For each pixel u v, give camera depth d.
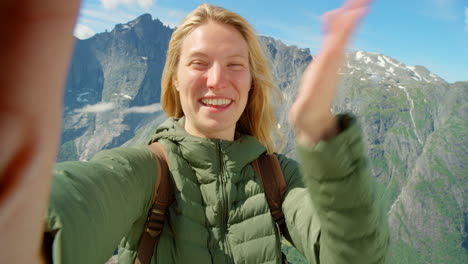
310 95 0.13
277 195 0.45
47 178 0.05
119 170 0.30
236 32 0.49
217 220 0.42
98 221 0.20
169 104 0.58
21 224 0.05
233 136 0.51
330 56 0.11
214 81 0.45
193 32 0.48
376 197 0.18
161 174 0.41
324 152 0.15
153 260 0.38
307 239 0.31
